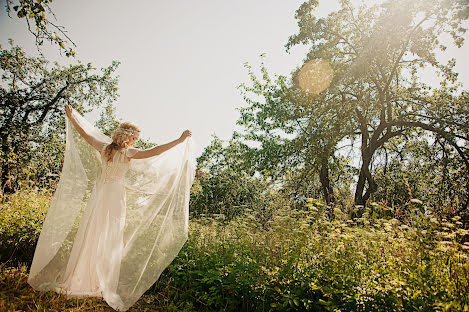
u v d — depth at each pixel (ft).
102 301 11.26
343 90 51.67
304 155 49.42
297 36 52.54
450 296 9.16
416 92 55.26
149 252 12.46
